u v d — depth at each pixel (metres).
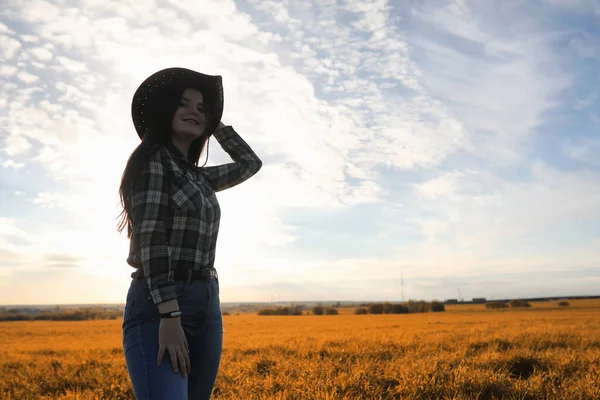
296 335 18.02
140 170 1.72
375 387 5.13
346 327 27.00
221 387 5.43
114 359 8.95
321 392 4.75
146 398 1.59
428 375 5.52
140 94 1.96
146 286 1.69
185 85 1.97
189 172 1.90
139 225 1.66
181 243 1.76
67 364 8.32
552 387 4.94
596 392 4.64
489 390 4.96
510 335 12.88
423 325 26.75
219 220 1.95
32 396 5.60
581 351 8.65
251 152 2.40
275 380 5.52
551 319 31.41
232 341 15.34
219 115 2.17
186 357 1.64
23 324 51.25
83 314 77.12
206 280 1.83
